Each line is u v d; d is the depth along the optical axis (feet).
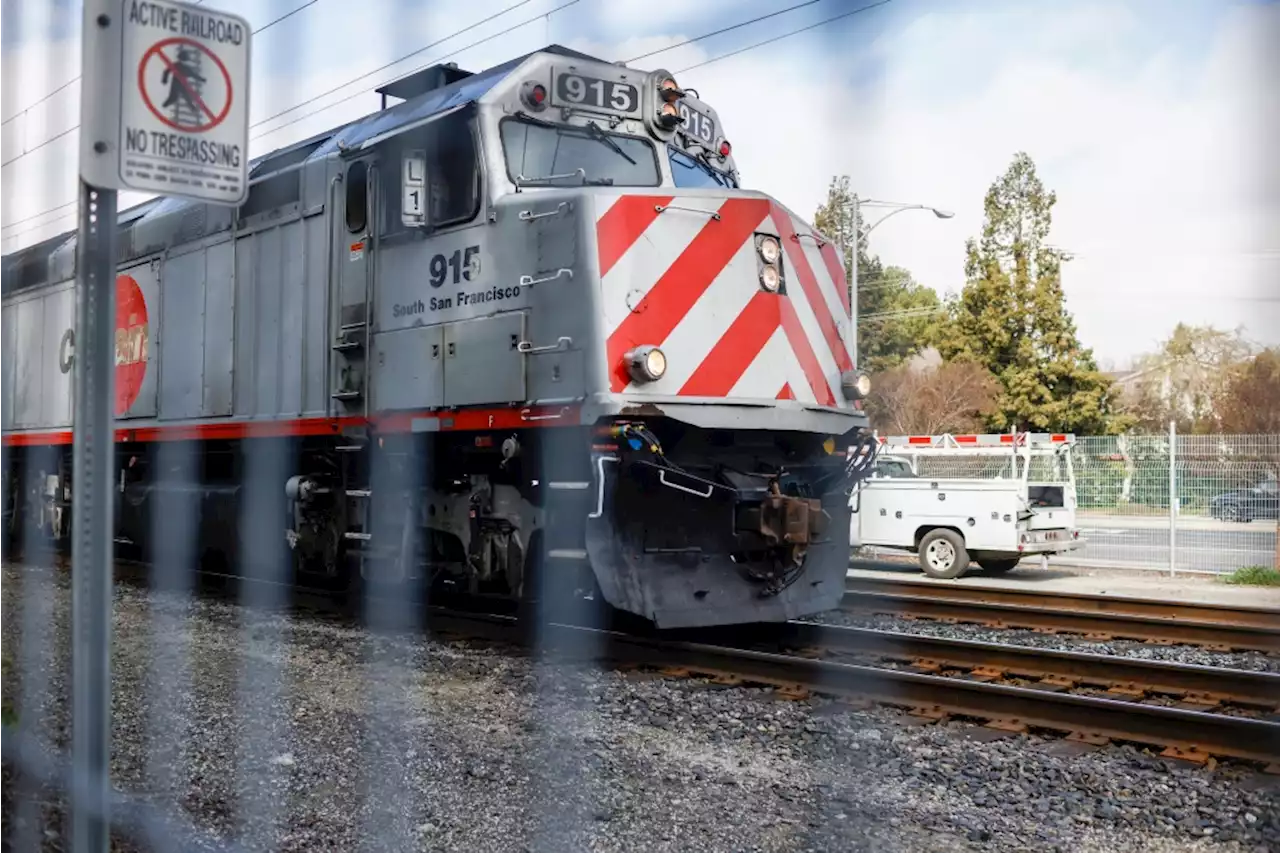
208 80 8.64
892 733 17.60
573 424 21.53
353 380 26.91
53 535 42.91
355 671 21.90
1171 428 48.83
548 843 12.85
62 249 42.50
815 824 13.44
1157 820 13.65
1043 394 82.23
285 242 29.45
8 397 46.50
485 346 23.40
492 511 24.82
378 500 26.86
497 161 23.50
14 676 21.18
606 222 21.72
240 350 31.09
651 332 21.94
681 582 23.30
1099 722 17.60
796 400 24.17
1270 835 13.10
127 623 27.53
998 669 22.82
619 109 25.25
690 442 23.34
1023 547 43.73
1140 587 42.39
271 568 31.48
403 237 25.55
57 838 12.31
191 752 16.39
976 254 80.28
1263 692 20.20
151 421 35.55
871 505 47.03
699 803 14.20
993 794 14.62
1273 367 49.88
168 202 36.01
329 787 14.87
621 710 18.99
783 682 20.83
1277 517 48.62
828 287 26.08
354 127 28.37
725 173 28.19
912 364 63.36
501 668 22.24
